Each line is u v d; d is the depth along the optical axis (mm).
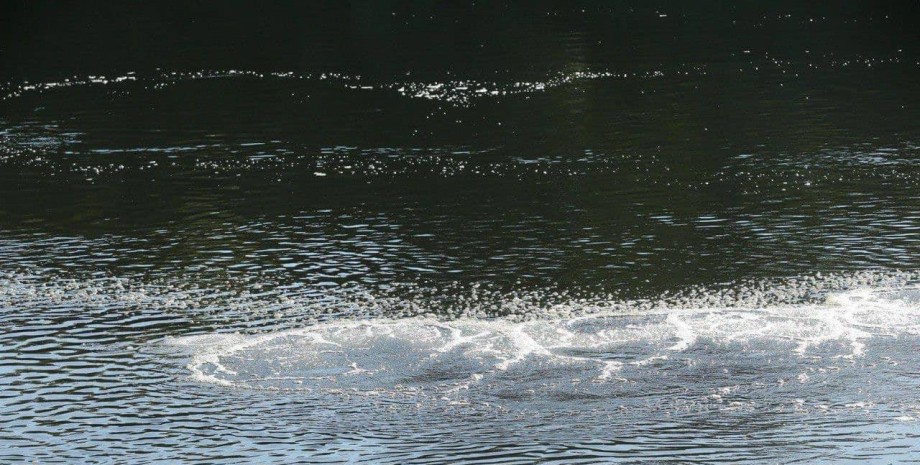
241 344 36844
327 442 30797
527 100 74688
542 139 64188
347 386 33844
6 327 38438
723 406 32125
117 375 34812
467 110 72188
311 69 87188
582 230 47469
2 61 92625
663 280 41438
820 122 66438
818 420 31234
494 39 99062
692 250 44562
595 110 71188
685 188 53531
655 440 30422
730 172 56188
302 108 73875
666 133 64875
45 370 35219
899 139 61844
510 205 51438
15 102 77312
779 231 46656
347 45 97500
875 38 94562
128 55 94500
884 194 51500
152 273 43625
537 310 39000
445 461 29672
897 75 79312
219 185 56125
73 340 37344
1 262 45125
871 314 37750
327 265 44062
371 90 78938
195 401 33125
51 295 41406
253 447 30625
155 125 69938
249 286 42000
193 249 46344
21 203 53688
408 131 66938
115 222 50344
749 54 89125
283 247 46344
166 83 82875
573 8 115312
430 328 37719
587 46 94562
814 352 35156
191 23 111000
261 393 33531
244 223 49750
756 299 39406
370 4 120188
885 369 33906
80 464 29969
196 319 38906
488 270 43000
